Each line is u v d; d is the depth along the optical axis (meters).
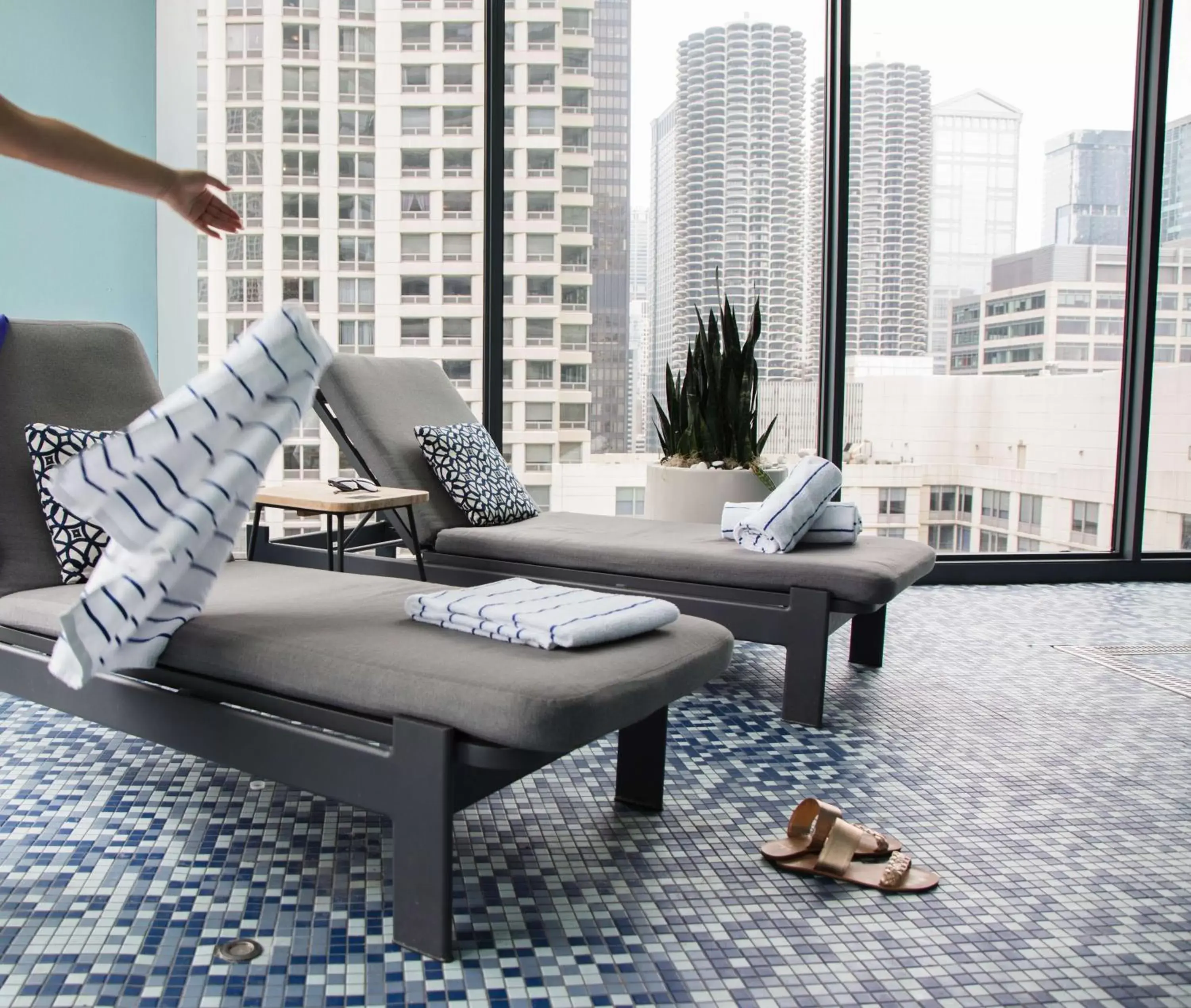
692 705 2.88
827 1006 1.43
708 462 4.17
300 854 1.87
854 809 2.14
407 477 3.39
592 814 2.10
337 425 3.49
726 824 2.05
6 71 3.69
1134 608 4.26
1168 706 2.89
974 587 4.70
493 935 1.61
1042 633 3.77
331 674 1.61
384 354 4.68
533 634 1.70
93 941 1.55
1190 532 5.04
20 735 2.52
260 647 1.70
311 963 1.51
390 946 1.56
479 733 1.49
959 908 1.73
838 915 1.69
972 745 2.55
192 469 1.66
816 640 2.67
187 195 1.89
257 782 2.23
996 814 2.12
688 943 1.60
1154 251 4.76
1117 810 2.15
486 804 2.14
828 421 4.78
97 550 2.29
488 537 3.18
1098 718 2.78
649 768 2.11
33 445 2.34
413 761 1.53
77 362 2.56
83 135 1.75
